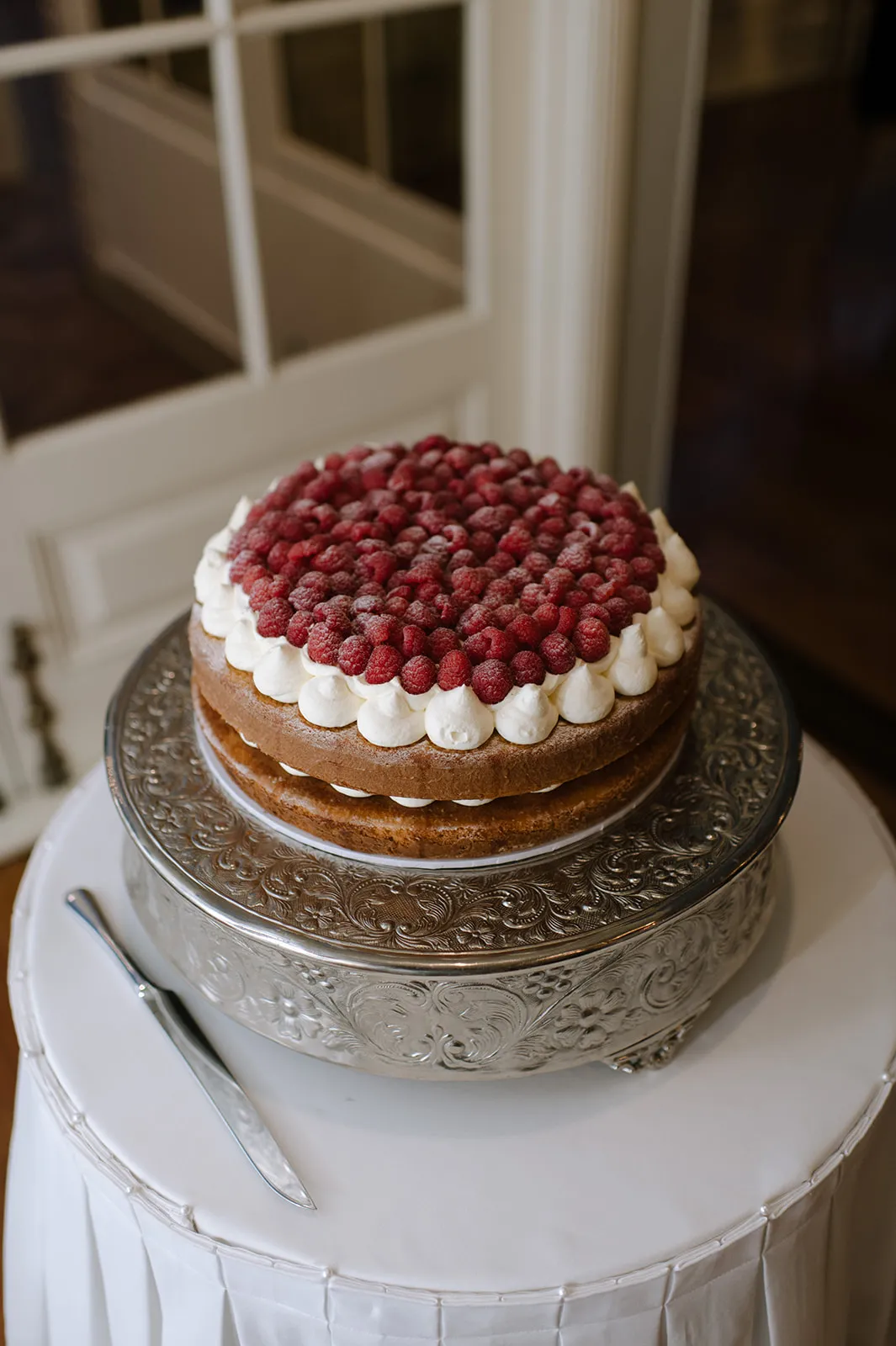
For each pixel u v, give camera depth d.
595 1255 0.96
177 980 1.12
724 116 4.59
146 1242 1.01
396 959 0.95
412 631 0.99
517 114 1.74
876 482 2.70
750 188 4.04
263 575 1.05
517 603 1.03
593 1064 1.07
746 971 1.12
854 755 2.00
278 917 0.98
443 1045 0.99
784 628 2.29
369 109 1.66
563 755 1.00
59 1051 1.08
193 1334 1.01
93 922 1.15
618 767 1.05
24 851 1.82
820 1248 1.03
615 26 1.62
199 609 1.11
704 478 2.71
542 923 0.97
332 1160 1.01
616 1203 0.99
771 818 1.04
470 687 0.99
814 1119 1.03
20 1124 1.14
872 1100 1.04
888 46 4.14
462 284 1.89
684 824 1.04
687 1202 0.99
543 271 1.87
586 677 1.00
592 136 1.69
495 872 1.01
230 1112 1.03
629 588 1.05
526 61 1.70
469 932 0.97
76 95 1.60
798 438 2.85
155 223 1.65
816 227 3.78
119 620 1.82
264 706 1.02
